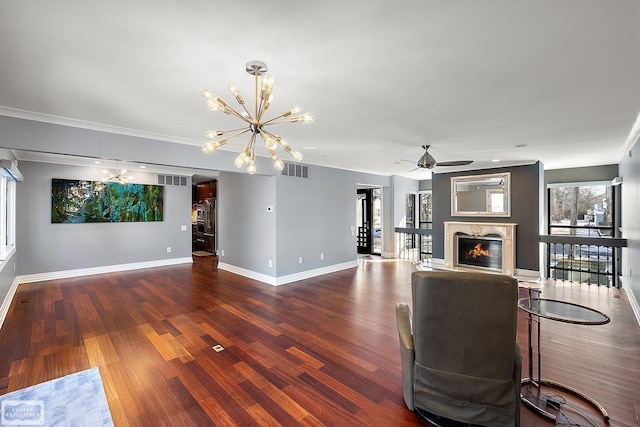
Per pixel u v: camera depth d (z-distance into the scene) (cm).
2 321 382
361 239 1021
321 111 315
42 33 174
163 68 219
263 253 598
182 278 621
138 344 323
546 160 628
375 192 982
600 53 199
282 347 318
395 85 251
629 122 356
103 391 242
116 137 375
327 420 211
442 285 194
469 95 272
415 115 329
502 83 247
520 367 191
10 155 450
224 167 482
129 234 705
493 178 700
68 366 279
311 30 173
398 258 887
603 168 679
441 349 199
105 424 206
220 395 238
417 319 206
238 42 186
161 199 754
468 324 190
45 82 240
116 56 202
